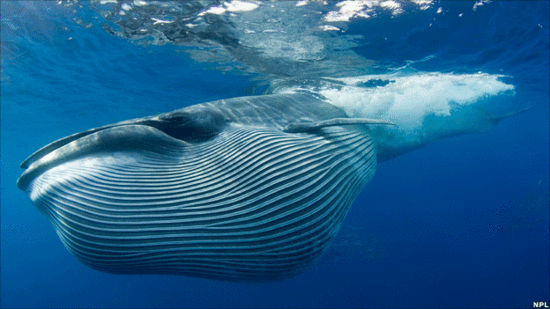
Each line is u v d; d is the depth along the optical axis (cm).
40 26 936
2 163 4509
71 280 2381
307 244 356
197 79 1315
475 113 1161
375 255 2036
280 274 364
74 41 1034
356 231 2134
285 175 364
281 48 950
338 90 1072
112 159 365
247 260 342
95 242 324
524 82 1653
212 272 351
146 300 1955
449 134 1116
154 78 1334
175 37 943
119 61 1166
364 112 797
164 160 391
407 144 923
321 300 1697
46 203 353
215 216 342
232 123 477
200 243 335
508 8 751
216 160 389
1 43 1039
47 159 370
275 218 344
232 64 1119
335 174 412
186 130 451
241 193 353
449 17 767
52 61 1180
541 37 951
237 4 736
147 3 771
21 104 1730
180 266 346
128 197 342
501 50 1009
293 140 418
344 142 479
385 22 781
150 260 335
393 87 1149
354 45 898
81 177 344
